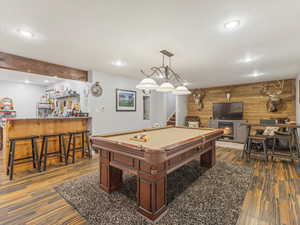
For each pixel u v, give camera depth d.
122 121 5.08
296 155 3.79
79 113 4.29
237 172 3.09
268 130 4.40
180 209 1.91
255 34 2.29
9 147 3.01
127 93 5.23
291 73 4.66
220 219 1.73
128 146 1.87
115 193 2.27
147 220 1.72
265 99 5.95
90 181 2.64
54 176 2.86
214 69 4.20
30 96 6.83
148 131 3.41
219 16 1.85
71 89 5.22
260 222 1.69
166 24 2.03
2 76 5.25
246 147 4.25
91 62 3.61
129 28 2.12
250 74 4.80
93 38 2.42
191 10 1.74
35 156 3.30
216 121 6.77
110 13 1.79
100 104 4.50
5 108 6.10
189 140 2.19
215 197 2.18
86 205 1.98
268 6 1.66
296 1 1.57
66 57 3.27
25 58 3.28
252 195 2.24
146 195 1.77
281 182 2.65
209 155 3.35
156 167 1.73
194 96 7.62
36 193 2.26
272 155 3.81
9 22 1.96
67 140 3.88
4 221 1.69
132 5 1.65
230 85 6.71
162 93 6.81
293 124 3.74
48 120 3.58
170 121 8.48
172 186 2.51
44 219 1.73
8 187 2.44
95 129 4.36
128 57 3.25
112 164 2.21
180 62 3.58
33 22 1.96
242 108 6.29
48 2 1.59
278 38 2.41
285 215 1.80
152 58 3.32
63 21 1.95
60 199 2.11
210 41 2.51
